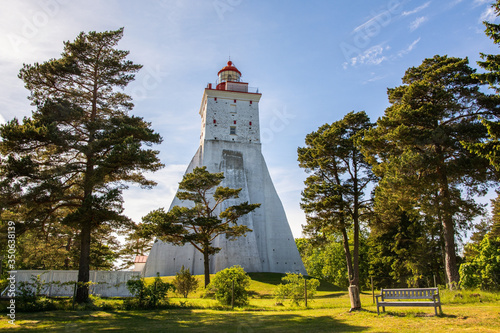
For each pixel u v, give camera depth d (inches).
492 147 456.8
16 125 708.7
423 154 740.7
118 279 994.1
